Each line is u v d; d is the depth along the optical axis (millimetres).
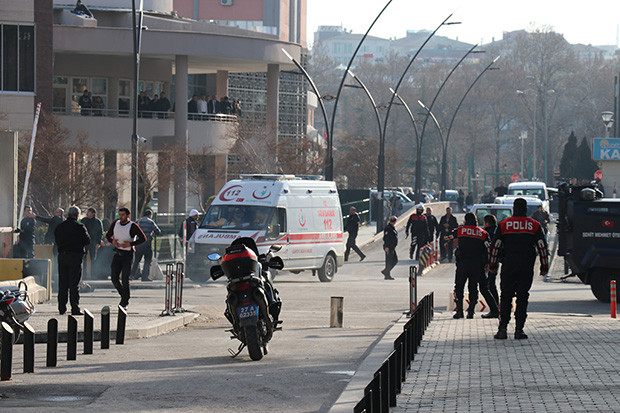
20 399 10203
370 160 93375
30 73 45438
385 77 167625
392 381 9242
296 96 89812
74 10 56375
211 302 22828
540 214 42844
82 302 21562
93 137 52844
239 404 10062
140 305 20891
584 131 142875
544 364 11969
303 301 23703
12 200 27125
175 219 38281
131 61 58312
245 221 28859
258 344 13109
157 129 54562
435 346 13836
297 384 11320
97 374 11969
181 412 9617
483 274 18516
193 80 82250
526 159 145250
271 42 56750
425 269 35219
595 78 140000
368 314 20734
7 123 45125
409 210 67750
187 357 13672
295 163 55406
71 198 41156
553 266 37594
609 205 23297
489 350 13352
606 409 9023
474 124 141250
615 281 21188
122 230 19109
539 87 137375
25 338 12047
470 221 18547
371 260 41469
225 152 55906
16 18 45375
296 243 29625
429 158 143750
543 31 140500
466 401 9586
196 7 97625
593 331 15672
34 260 22625
